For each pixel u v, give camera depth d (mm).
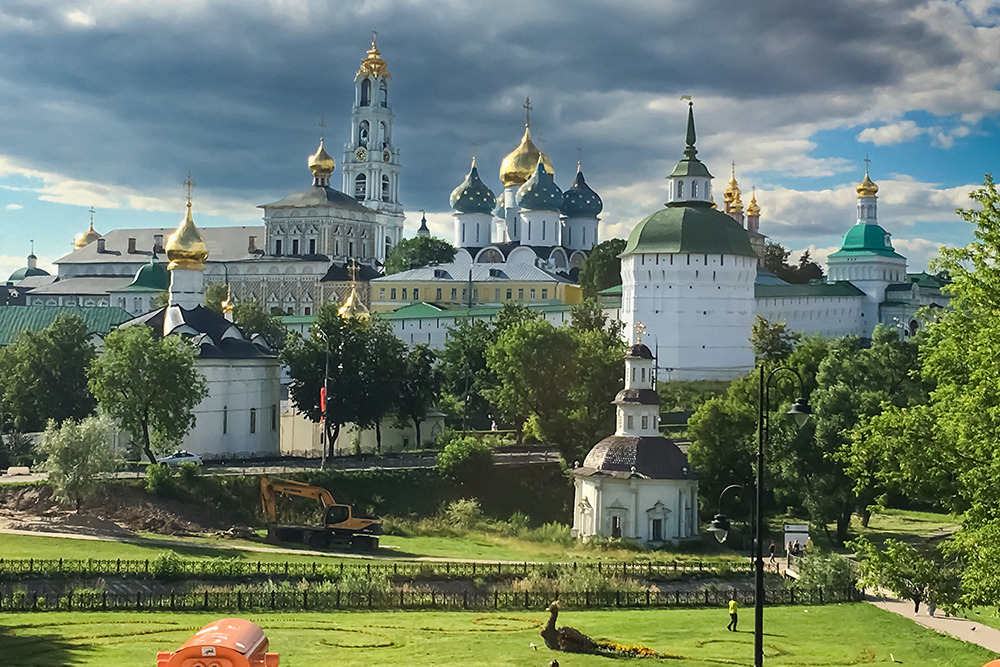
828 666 61719
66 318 154875
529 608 76375
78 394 149750
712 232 173750
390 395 145125
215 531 103500
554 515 123875
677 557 100438
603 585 80625
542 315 181500
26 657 57375
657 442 113938
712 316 173250
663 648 64812
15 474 117562
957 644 67188
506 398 143250
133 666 55562
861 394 117562
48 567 78812
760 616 49875
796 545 101062
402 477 121938
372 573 80188
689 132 181375
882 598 82000
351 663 58344
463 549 101750
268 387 146000
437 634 66500
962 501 57844
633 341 175875
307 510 110562
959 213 55250
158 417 120812
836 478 110812
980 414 54031
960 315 56938
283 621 68938
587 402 137625
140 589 76875
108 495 106875
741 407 124000
